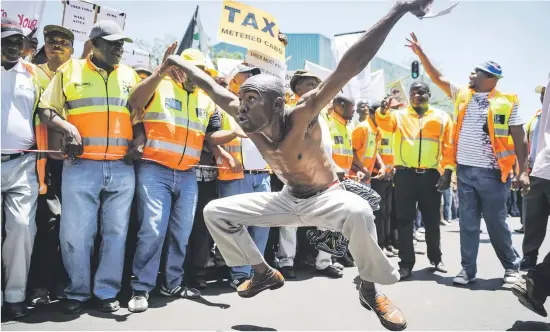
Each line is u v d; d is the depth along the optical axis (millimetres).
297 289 4711
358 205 2617
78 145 3576
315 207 2781
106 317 3627
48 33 4223
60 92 3676
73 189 3662
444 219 11789
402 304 4223
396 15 2365
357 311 3945
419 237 8797
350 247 2701
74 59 3842
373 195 3066
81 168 3682
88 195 3693
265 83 2488
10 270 3512
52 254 3943
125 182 3852
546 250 7410
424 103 5453
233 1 5156
